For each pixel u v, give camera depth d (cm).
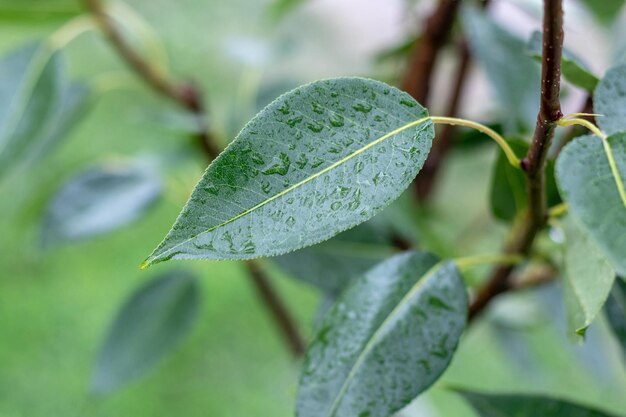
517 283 53
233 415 173
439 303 43
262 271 69
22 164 70
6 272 201
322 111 35
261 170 34
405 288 44
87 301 196
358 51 162
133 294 74
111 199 71
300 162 34
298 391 42
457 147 66
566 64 41
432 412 71
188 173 75
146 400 175
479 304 49
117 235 212
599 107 38
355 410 41
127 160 73
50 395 174
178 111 68
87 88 71
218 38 197
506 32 53
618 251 32
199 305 74
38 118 63
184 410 174
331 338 43
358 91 35
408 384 42
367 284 44
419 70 60
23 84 63
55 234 70
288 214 34
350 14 184
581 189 34
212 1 213
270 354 187
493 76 53
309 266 55
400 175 34
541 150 37
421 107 35
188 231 33
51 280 201
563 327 63
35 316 191
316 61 124
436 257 44
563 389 154
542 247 52
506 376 157
